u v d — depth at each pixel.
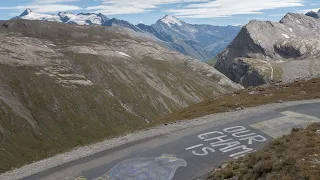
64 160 30.84
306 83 67.31
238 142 33.00
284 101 52.16
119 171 27.22
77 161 30.22
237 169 22.95
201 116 46.88
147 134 37.97
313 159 19.30
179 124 41.75
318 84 64.19
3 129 187.62
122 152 31.91
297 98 53.59
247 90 72.38
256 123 39.38
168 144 33.59
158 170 27.02
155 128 40.94
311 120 38.97
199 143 33.34
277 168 19.31
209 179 23.66
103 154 31.73
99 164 29.06
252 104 51.72
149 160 29.38
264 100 54.41
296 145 22.48
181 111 61.09
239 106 51.44
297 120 39.44
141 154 31.06
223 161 27.72
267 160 20.80
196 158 29.33
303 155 20.30
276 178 18.28
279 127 37.09
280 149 22.73
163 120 50.78
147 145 33.62
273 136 34.03
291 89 63.69
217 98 68.31
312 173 17.23
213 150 31.16
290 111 44.47
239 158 25.45
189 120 43.97
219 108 51.81
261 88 71.31
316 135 24.41
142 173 26.53
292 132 26.83
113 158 30.38
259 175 19.98
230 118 42.81
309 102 49.72
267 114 43.62
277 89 66.06
